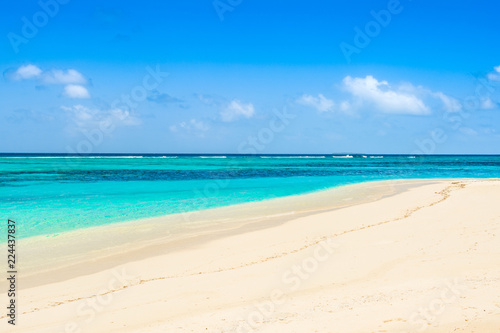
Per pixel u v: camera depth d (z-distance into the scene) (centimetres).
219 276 1217
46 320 934
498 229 1536
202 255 1526
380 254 1323
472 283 945
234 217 2345
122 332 827
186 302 1001
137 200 3133
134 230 2000
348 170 8506
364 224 1966
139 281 1243
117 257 1537
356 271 1171
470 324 689
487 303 786
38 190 3822
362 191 3766
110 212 2539
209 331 787
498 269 1055
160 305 991
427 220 1839
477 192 2778
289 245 1612
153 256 1538
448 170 8756
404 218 1953
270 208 2698
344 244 1502
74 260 1500
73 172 6744
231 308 932
